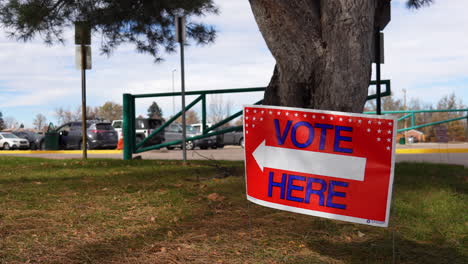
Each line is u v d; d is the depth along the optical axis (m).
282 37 4.24
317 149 2.81
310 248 3.19
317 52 4.18
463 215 4.06
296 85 4.35
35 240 3.32
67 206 4.55
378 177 2.66
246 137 3.08
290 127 2.90
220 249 3.14
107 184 6.11
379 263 2.83
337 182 2.76
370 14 4.13
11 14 9.13
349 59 4.07
